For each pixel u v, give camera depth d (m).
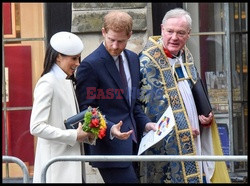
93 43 17.78
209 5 18.52
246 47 18.48
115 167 14.35
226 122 18.52
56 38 13.88
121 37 14.24
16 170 18.23
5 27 18.33
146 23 17.69
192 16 18.58
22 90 18.34
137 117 14.80
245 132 18.52
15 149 18.33
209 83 18.56
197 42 18.56
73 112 13.88
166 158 12.66
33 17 18.34
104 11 17.70
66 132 13.60
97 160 12.78
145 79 15.02
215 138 15.44
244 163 18.30
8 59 18.33
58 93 13.78
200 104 15.25
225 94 18.52
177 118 15.01
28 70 18.36
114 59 14.52
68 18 18.34
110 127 14.07
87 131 13.66
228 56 18.45
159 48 15.19
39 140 13.91
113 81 14.45
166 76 15.09
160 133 14.30
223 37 18.52
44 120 13.62
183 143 14.98
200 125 15.45
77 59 13.93
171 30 15.02
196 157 12.72
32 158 18.34
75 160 12.81
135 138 14.67
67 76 13.91
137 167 15.22
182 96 15.13
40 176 13.33
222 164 15.45
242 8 18.44
